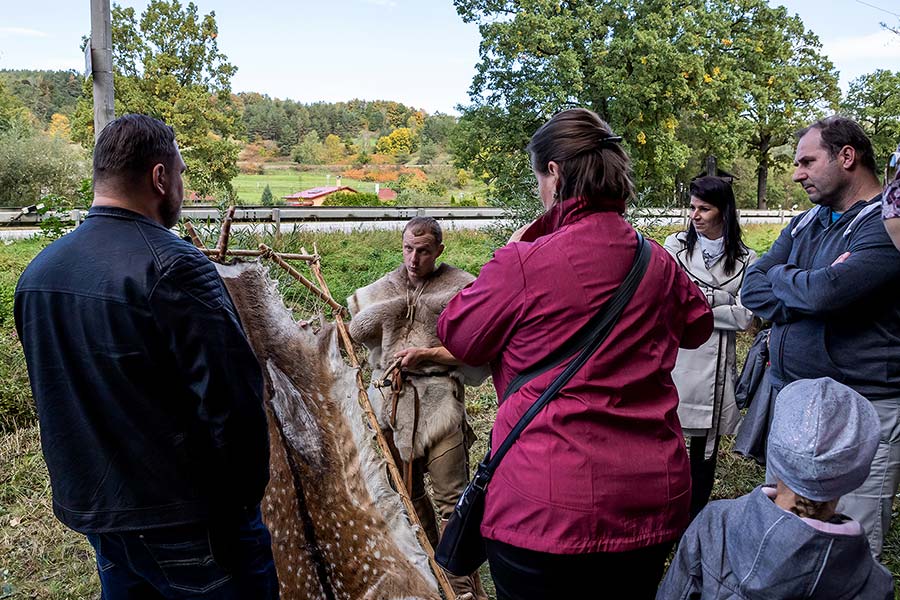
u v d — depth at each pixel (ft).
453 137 94.99
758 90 104.78
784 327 9.89
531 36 88.17
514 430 6.63
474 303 6.80
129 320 6.10
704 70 95.04
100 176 6.49
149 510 6.39
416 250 10.52
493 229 36.37
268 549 7.50
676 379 11.97
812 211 10.18
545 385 6.53
